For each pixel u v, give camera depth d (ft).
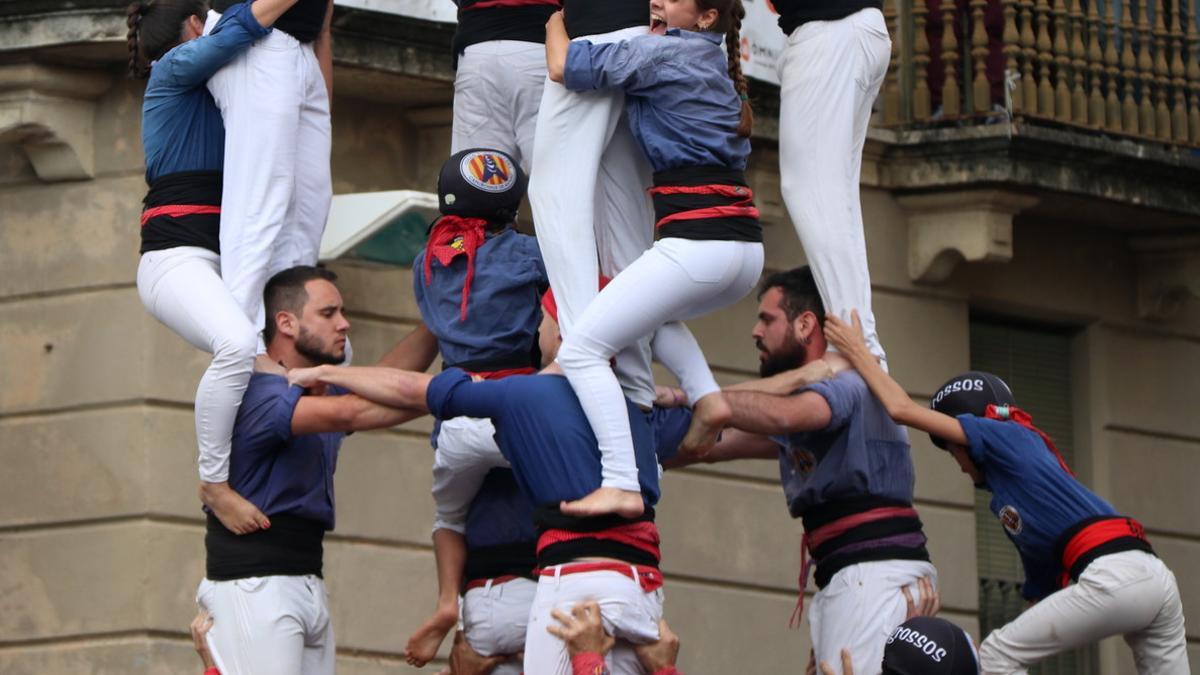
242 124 62.34
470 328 61.11
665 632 57.57
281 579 60.34
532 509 61.46
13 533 88.07
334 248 85.56
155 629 85.92
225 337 59.77
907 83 101.35
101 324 87.97
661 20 58.90
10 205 89.86
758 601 97.04
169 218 62.34
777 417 63.26
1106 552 66.03
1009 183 99.91
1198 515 108.68
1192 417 109.19
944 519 101.40
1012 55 99.91
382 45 89.20
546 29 64.39
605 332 57.52
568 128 59.06
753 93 95.09
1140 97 103.76
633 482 56.95
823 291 65.92
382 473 90.02
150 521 86.38
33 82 87.04
